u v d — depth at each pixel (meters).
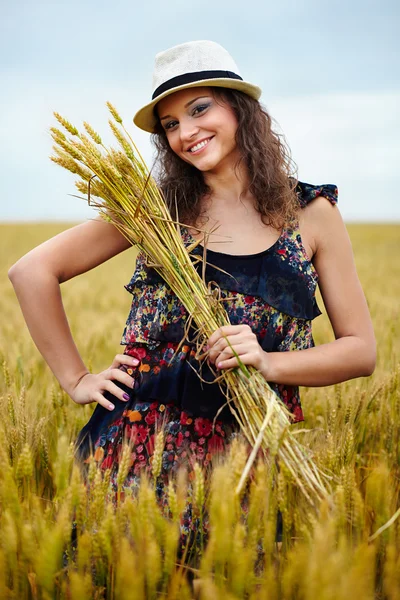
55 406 2.84
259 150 2.22
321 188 2.30
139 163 2.21
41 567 1.59
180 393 2.17
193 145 2.21
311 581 1.47
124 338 2.30
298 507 1.92
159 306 2.21
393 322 5.14
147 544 1.64
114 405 2.27
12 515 1.74
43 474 2.38
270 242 2.22
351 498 1.93
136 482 2.12
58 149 2.21
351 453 2.27
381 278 12.42
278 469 2.00
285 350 2.24
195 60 2.20
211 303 2.10
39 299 2.31
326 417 2.86
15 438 2.23
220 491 1.65
